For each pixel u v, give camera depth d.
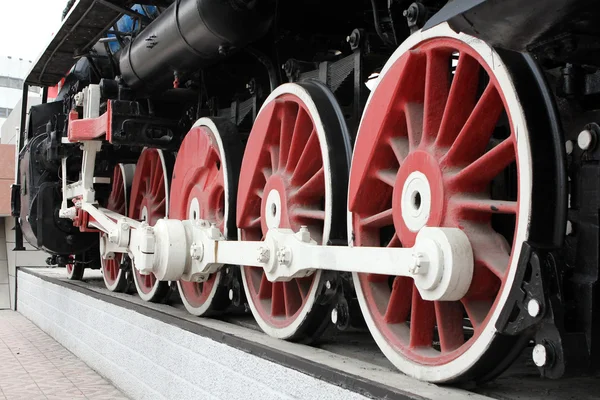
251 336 3.26
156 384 4.05
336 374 2.37
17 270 10.48
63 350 6.55
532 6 1.51
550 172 1.87
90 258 7.57
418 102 2.44
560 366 1.78
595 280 1.85
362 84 3.01
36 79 7.35
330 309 2.98
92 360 5.54
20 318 9.41
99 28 5.23
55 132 6.24
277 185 3.23
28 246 10.84
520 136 1.88
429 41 2.29
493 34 1.65
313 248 2.74
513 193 2.36
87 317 5.83
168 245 3.76
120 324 4.86
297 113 3.33
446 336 2.23
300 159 3.12
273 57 3.93
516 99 1.89
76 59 6.23
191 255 3.74
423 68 2.38
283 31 3.95
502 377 2.42
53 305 7.45
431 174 2.21
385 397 2.10
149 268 3.83
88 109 5.32
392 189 2.64
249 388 2.96
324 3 3.79
